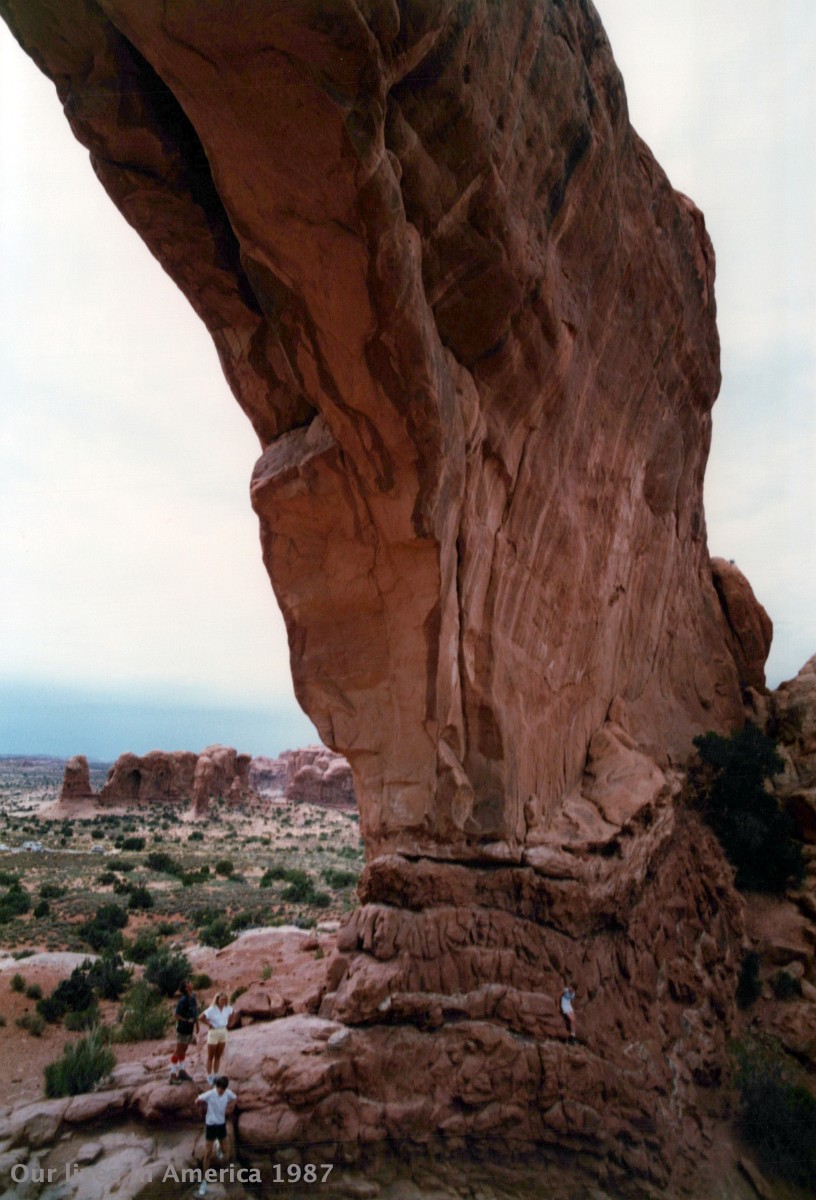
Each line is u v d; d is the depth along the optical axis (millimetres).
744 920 17031
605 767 15945
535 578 13891
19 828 58875
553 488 14062
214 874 40000
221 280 11273
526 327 11703
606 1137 10461
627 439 17312
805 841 19141
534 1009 11023
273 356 11844
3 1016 14961
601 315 14531
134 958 20219
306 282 9258
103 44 8461
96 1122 8977
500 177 10156
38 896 28594
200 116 7910
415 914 11273
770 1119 12336
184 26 7031
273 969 18328
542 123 10891
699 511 24156
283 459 11703
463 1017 10719
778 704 25156
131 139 9406
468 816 11922
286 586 12273
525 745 13383
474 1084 10094
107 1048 12141
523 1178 9656
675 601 22203
